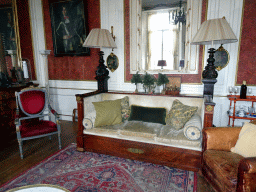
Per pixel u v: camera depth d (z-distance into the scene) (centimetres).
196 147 227
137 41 382
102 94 341
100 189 204
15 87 371
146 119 290
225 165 170
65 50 445
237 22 316
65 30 434
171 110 280
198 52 347
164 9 357
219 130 205
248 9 308
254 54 315
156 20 366
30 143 333
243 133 192
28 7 450
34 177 226
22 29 450
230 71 333
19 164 260
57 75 474
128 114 307
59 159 271
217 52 334
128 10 380
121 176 228
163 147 243
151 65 383
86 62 436
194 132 226
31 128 284
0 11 387
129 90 407
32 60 475
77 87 457
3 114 357
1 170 244
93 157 277
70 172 237
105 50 411
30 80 473
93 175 230
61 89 474
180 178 223
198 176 228
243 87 307
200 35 252
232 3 314
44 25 458
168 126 277
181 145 233
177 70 367
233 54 327
